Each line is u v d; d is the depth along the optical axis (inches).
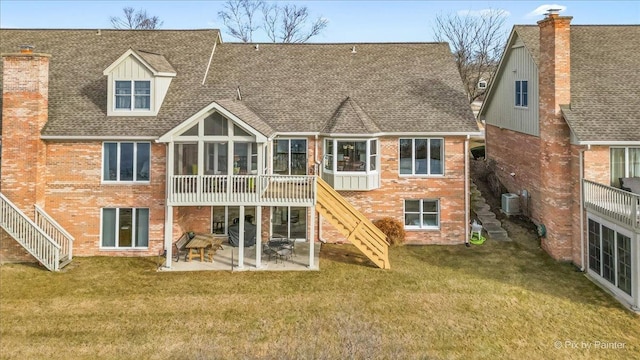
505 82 1048.8
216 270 698.8
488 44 1951.3
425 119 829.2
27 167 730.8
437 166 831.1
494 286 641.6
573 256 727.7
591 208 669.9
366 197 831.1
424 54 989.2
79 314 552.7
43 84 750.5
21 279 655.8
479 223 900.0
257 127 716.7
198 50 941.2
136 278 668.1
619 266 601.3
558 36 725.3
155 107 791.1
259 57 976.9
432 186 825.5
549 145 752.3
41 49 917.2
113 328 520.1
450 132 807.7
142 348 479.2
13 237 690.8
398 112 845.2
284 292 620.4
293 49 1004.6
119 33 982.4
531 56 876.6
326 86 905.5
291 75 930.7
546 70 756.0
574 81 778.2
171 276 675.4
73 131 749.9
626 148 690.2
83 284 643.5
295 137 823.1
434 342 493.4
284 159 832.9
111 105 784.9
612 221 611.5
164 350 476.4
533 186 895.1
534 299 599.8
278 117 832.3
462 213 826.8
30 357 458.9
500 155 1096.2
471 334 510.9
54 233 748.0
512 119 1005.2
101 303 583.2
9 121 724.7
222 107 692.1
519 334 512.4
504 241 834.2
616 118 702.5
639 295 560.1
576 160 709.9
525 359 464.1
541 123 781.9
